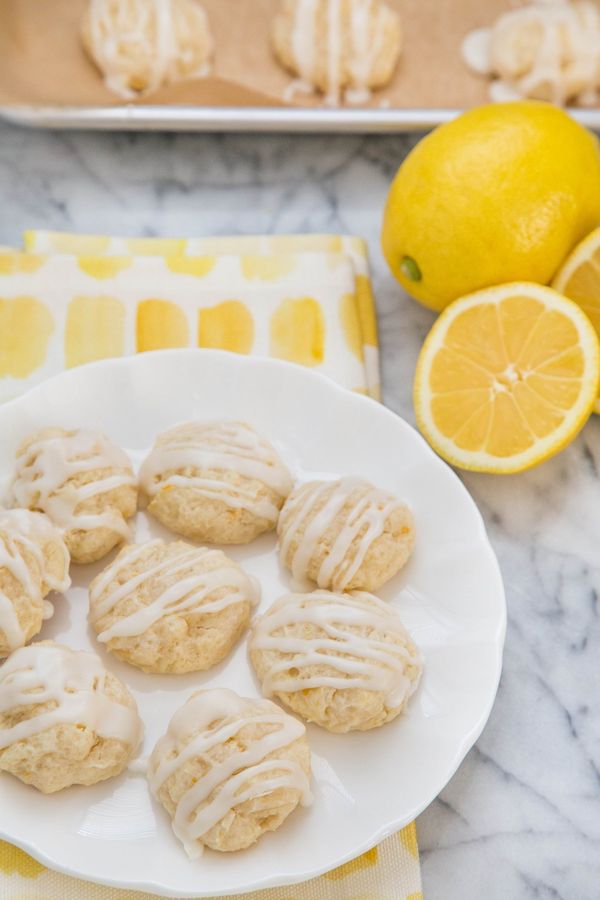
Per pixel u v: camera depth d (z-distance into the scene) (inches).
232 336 20.3
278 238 21.4
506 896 17.5
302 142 22.6
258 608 18.2
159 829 16.6
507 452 19.2
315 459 19.0
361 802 16.8
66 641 17.8
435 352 19.6
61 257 20.5
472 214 19.0
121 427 19.2
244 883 16.1
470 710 17.2
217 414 19.2
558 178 19.1
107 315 20.3
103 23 21.5
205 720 16.7
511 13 22.5
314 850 16.5
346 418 19.0
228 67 22.0
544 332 19.3
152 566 17.6
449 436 19.4
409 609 18.1
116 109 21.7
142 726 17.2
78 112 21.7
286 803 16.3
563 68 22.1
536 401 19.2
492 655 17.4
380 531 17.8
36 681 16.6
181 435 18.6
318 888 17.1
